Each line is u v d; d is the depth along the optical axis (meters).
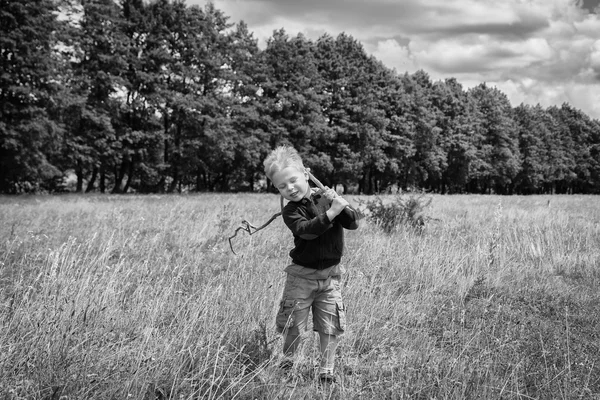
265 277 6.26
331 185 52.94
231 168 50.19
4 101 30.03
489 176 72.69
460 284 6.52
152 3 41.06
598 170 90.75
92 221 12.33
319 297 3.74
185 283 6.44
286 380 3.51
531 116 81.00
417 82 64.69
